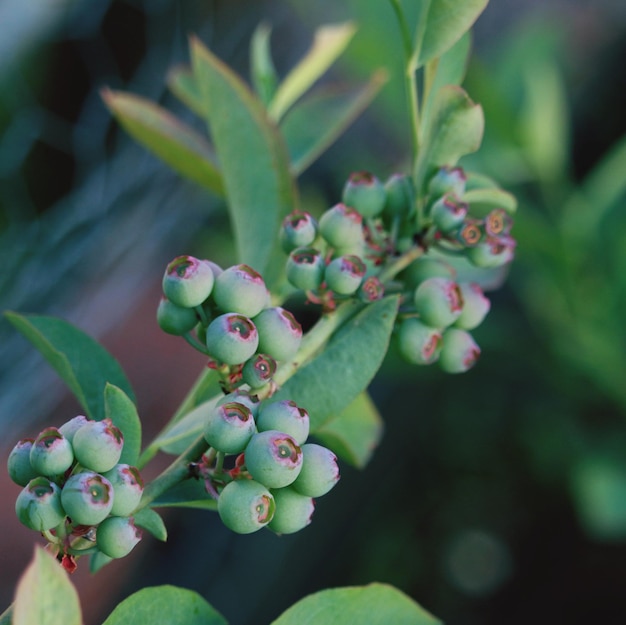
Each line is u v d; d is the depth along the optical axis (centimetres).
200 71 46
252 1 119
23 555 73
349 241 42
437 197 43
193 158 51
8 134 96
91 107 100
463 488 125
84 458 37
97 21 100
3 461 79
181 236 106
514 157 95
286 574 102
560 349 108
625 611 116
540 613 118
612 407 120
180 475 38
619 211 105
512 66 101
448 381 129
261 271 46
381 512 121
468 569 120
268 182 46
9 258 92
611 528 99
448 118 42
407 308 43
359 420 48
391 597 40
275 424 38
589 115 147
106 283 95
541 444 123
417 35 43
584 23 151
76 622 34
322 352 41
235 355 39
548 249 95
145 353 93
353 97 52
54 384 84
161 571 89
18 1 96
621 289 101
